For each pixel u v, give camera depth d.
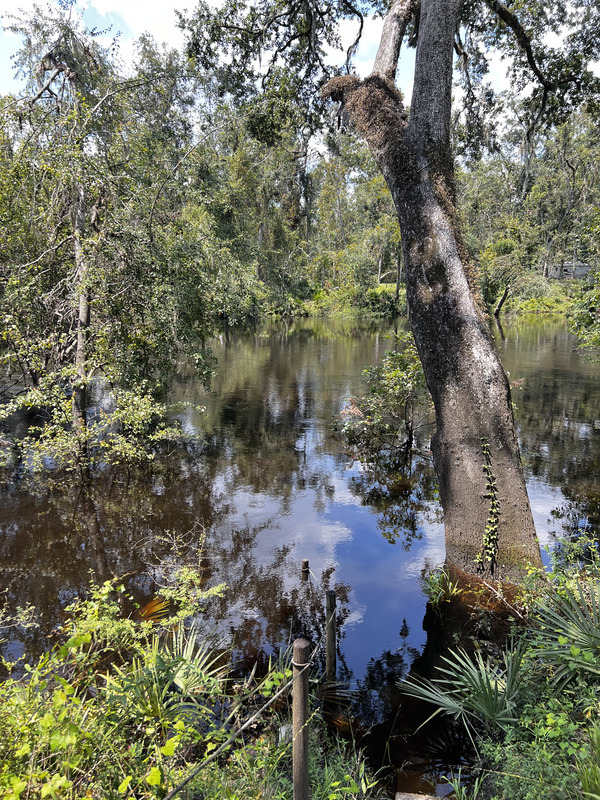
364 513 7.24
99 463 8.95
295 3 9.95
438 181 5.95
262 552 6.07
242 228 27.28
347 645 4.39
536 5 9.58
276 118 11.55
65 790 2.04
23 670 3.88
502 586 5.27
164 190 9.85
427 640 4.46
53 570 5.53
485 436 5.53
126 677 2.78
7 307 8.51
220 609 4.89
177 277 9.42
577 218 36.22
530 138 12.15
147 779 1.91
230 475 8.60
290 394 14.85
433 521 7.03
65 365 9.25
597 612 3.39
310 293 51.03
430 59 5.87
